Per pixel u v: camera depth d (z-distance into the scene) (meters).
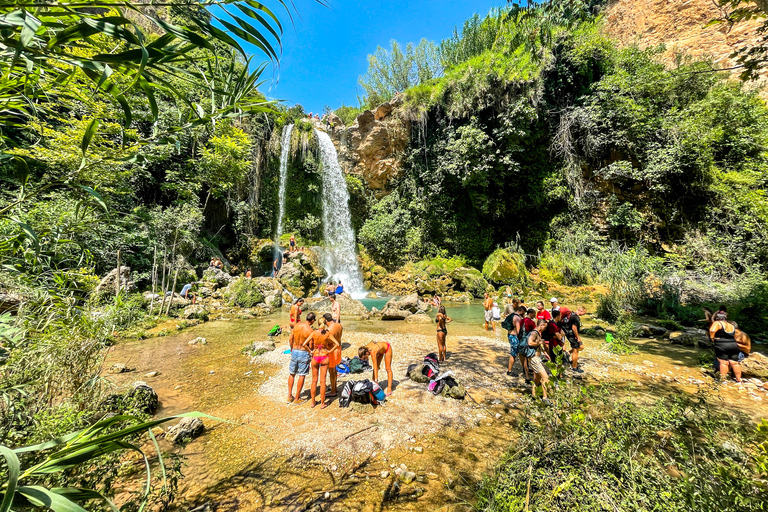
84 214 2.65
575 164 17.45
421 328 9.96
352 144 23.69
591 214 17.50
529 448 2.35
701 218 14.31
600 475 1.91
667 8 20.11
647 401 4.45
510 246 18.61
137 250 12.43
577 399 2.41
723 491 1.58
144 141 2.04
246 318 11.38
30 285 2.78
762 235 11.89
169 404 4.60
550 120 17.98
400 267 21.28
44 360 2.62
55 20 1.35
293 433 3.81
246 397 4.87
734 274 11.48
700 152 13.77
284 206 21.44
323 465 3.23
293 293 16.44
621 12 22.16
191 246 15.12
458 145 18.17
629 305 11.59
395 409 4.41
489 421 4.11
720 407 4.30
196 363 6.46
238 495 2.80
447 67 22.98
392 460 3.30
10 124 1.69
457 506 2.61
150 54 1.29
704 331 8.61
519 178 18.86
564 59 16.62
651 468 1.97
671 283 11.52
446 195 20.66
